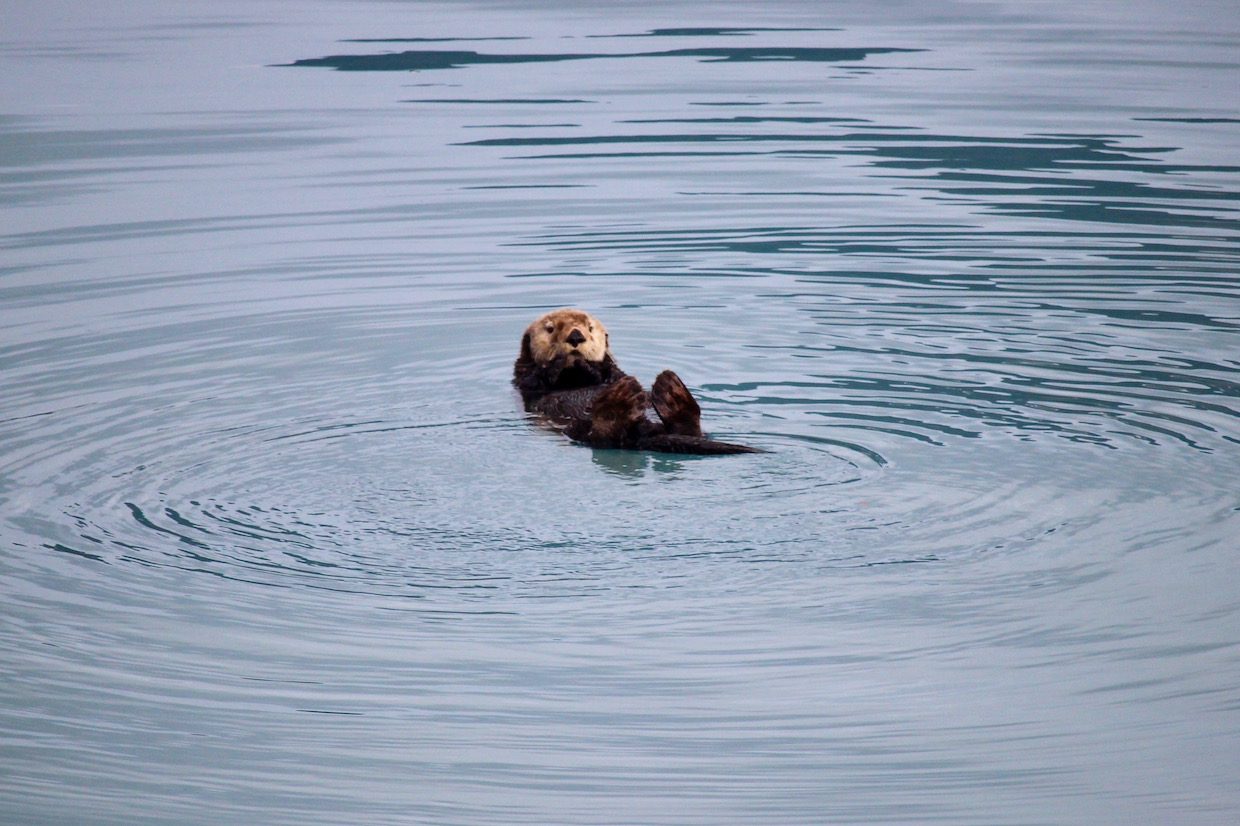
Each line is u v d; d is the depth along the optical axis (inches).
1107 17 1563.7
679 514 428.5
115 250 791.7
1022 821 298.2
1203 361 578.2
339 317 677.3
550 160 1011.3
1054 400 533.3
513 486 454.0
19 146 1041.5
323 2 1704.0
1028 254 764.0
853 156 1006.4
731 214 867.4
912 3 1680.6
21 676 349.4
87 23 1552.7
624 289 722.8
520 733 329.1
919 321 650.2
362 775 315.3
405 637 367.2
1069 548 405.4
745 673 351.6
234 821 298.4
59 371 584.7
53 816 298.7
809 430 505.7
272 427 517.7
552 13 1621.6
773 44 1427.2
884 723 332.5
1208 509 428.1
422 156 1024.9
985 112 1131.3
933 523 421.7
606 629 370.0
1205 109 1118.4
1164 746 319.9
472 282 739.4
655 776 315.9
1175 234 794.8
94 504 443.5
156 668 353.7
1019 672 349.1
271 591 389.4
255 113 1155.3
